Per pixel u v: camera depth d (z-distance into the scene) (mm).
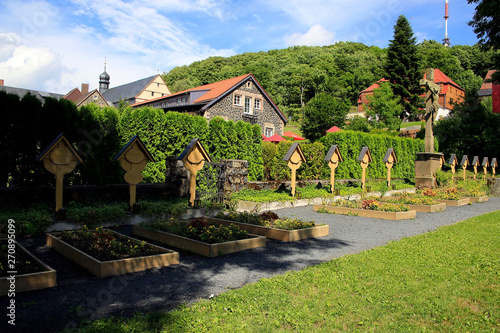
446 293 4285
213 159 12531
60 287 4230
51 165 6793
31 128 8078
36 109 8164
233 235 6645
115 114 10031
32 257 4742
